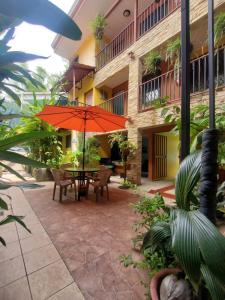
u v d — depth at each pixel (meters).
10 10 0.43
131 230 2.87
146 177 8.41
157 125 5.49
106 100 8.64
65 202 4.37
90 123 5.09
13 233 2.73
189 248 0.86
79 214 3.58
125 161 6.38
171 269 1.42
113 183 6.81
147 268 1.70
